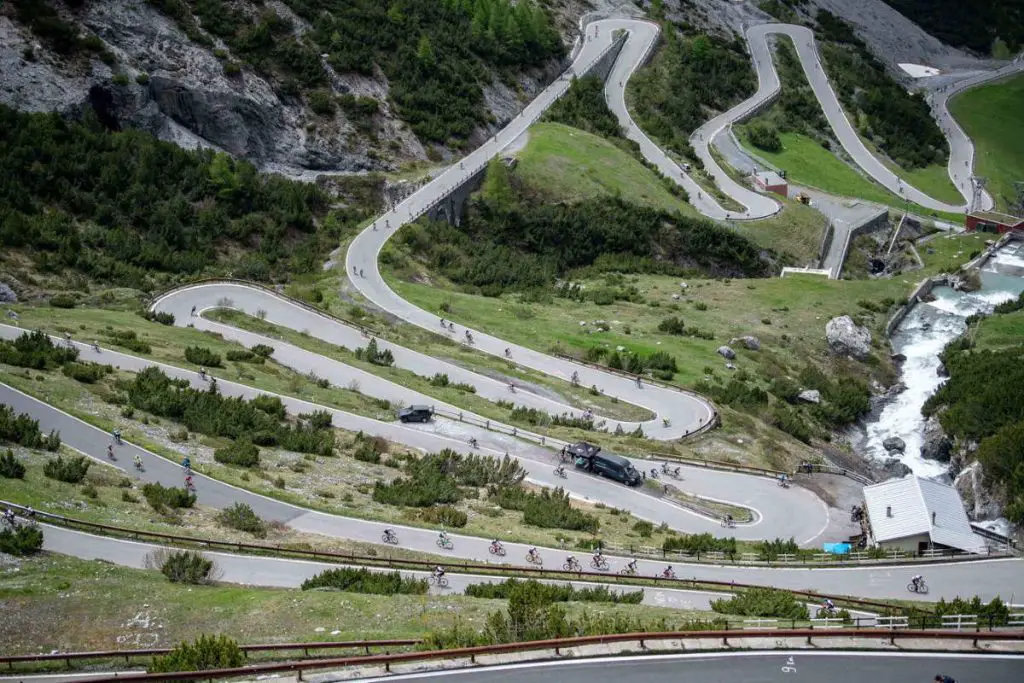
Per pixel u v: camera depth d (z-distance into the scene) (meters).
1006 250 150.50
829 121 193.00
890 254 151.00
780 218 147.75
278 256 119.56
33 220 107.06
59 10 130.75
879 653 40.19
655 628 42.31
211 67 136.62
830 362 108.88
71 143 119.44
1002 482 77.06
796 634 40.62
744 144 177.75
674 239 138.75
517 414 84.69
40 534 49.34
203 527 55.59
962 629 44.03
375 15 159.25
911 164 187.25
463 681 37.84
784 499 74.19
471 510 65.44
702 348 105.62
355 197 134.88
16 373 73.25
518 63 171.75
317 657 40.38
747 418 88.94
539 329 107.19
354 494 64.75
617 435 84.06
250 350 92.44
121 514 55.00
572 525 64.31
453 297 113.50
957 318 122.25
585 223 136.12
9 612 43.53
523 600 42.75
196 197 123.12
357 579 49.88
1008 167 191.12
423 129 148.25
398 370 92.69
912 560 60.91
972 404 89.69
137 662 40.47
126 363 81.88
